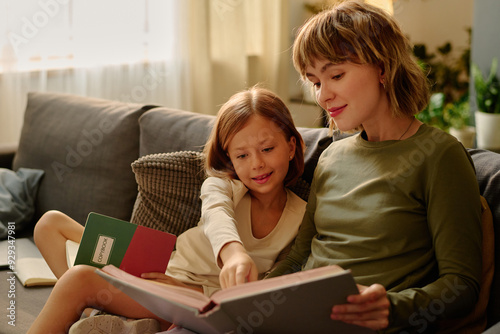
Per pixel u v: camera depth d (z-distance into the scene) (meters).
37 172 2.09
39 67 3.15
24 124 2.29
